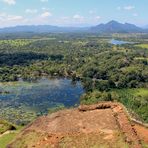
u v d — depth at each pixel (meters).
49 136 28.64
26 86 171.25
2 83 180.50
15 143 29.78
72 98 142.75
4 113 117.69
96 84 165.75
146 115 83.44
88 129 28.86
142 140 27.56
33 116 113.94
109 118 30.69
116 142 26.72
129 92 159.12
